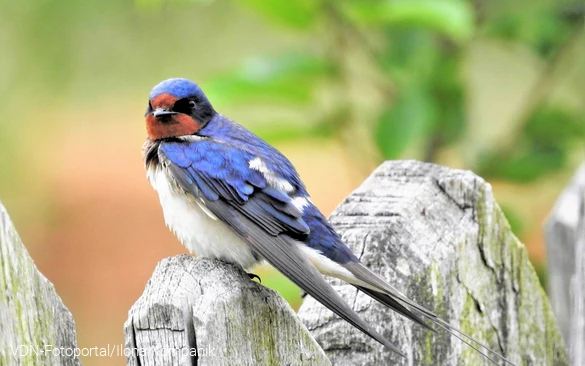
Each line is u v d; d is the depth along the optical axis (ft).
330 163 85.56
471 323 22.30
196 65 78.23
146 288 19.51
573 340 25.38
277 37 79.56
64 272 66.54
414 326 21.39
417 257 21.50
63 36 69.10
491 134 72.33
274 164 27.40
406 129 35.47
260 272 37.42
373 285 20.94
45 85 68.49
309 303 22.03
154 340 18.54
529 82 72.49
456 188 22.58
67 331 18.62
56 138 77.87
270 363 19.19
